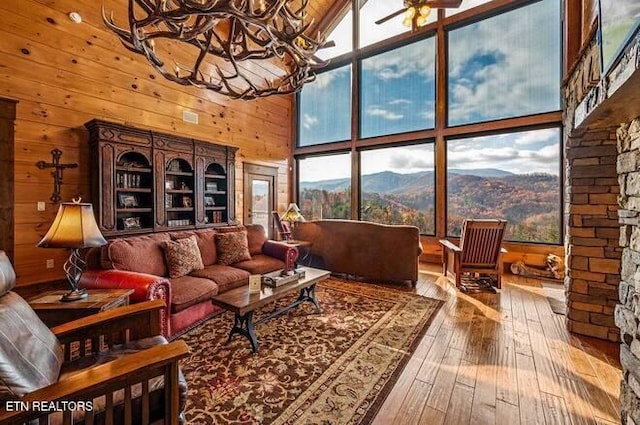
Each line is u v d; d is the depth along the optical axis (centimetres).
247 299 246
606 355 228
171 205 491
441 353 233
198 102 548
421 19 385
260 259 402
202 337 263
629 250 149
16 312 138
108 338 170
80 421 118
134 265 289
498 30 507
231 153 567
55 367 136
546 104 469
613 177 246
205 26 190
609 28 133
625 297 152
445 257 464
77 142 400
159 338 175
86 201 407
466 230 379
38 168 369
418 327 280
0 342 116
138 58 462
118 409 124
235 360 225
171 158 469
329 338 260
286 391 189
